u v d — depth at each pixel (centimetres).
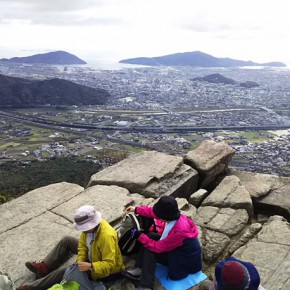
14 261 528
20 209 659
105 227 428
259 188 770
